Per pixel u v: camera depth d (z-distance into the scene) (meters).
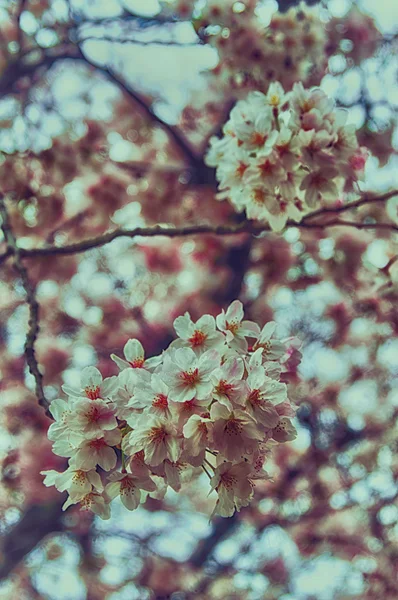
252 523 3.27
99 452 1.16
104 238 1.52
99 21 2.74
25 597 3.17
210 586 3.24
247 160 1.42
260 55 1.85
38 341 2.88
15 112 2.32
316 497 3.13
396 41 2.32
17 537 2.77
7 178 2.24
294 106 1.39
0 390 2.81
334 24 2.13
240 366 1.15
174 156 2.90
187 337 1.20
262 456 1.17
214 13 1.85
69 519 3.15
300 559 3.25
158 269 2.94
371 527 3.09
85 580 3.18
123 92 3.02
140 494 1.17
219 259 2.85
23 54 2.55
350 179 1.42
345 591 3.07
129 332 2.97
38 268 2.70
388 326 2.68
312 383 3.10
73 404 1.16
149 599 3.18
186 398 1.14
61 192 2.35
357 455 3.12
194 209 2.81
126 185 2.72
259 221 1.58
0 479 2.71
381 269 2.41
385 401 3.13
